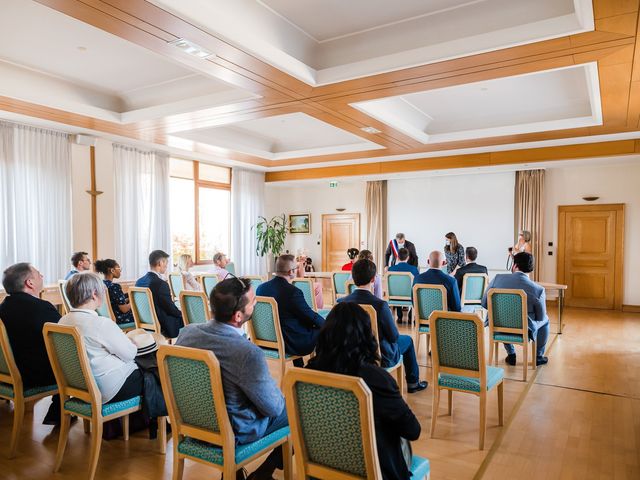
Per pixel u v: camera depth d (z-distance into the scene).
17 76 4.82
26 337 2.77
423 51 3.83
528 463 2.66
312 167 9.98
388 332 3.12
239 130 7.99
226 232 10.12
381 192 10.41
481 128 6.81
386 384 1.63
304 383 1.59
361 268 3.15
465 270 5.68
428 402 3.62
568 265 8.64
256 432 2.01
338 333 1.66
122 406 2.54
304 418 1.63
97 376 2.44
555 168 8.64
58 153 6.48
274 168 10.21
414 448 2.85
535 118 6.41
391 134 6.62
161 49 3.60
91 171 6.91
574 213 8.56
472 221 9.39
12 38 4.12
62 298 4.79
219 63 3.87
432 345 2.96
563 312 8.02
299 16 3.81
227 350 1.93
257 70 4.03
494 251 9.17
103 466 2.62
